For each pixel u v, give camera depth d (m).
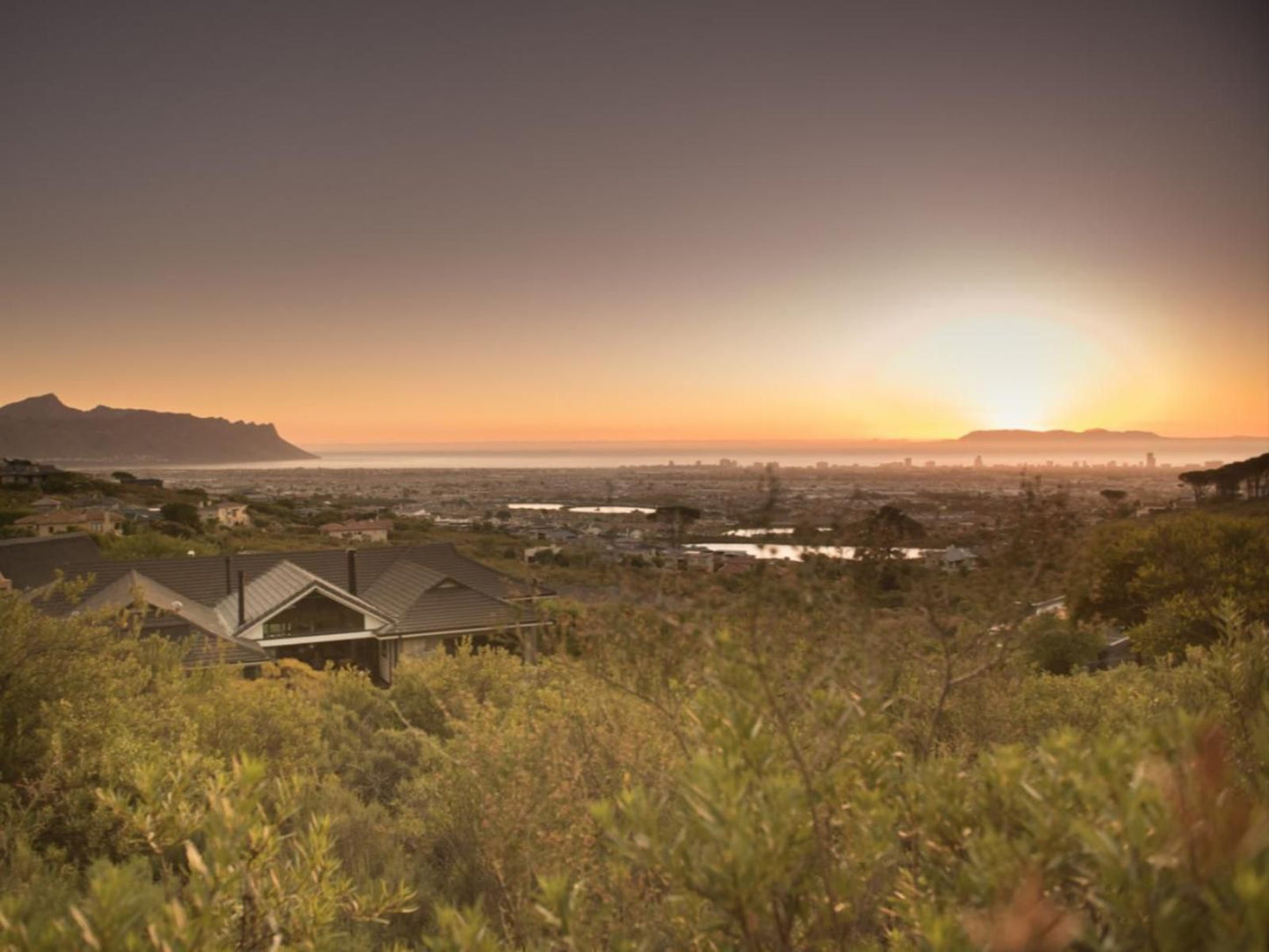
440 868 5.14
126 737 5.80
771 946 1.94
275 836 2.46
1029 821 1.81
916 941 1.93
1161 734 1.74
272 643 29.11
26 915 3.05
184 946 1.89
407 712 10.84
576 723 4.19
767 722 2.45
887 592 3.01
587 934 2.30
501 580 34.12
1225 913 1.28
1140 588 20.12
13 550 33.09
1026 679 6.03
